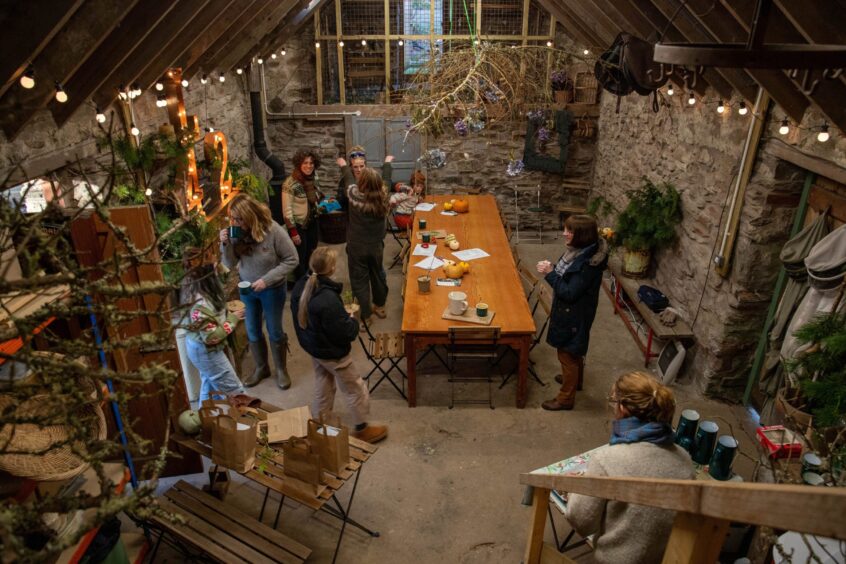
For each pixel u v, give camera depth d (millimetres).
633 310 6141
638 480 1317
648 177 6273
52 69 3232
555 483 2029
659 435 2275
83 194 4047
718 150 4754
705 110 5000
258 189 6344
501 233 6172
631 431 2303
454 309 4516
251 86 7742
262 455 3295
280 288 4738
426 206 7066
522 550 3486
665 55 2027
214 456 3248
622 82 4637
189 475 3953
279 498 3855
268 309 4746
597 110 8062
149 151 4301
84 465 2127
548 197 8680
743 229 4406
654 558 2176
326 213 7664
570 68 8148
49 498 1294
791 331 3789
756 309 4535
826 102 3166
